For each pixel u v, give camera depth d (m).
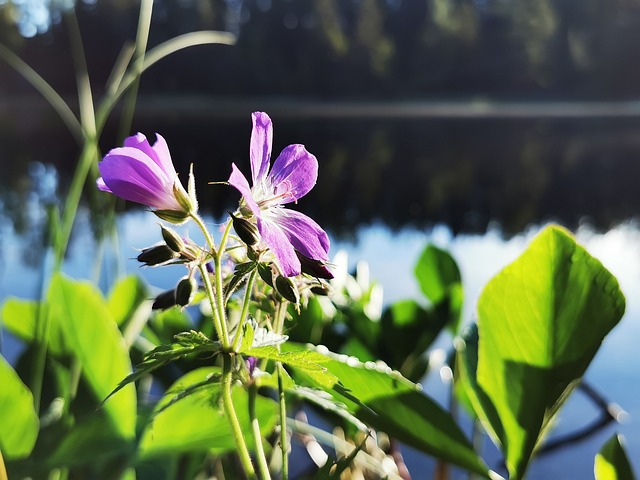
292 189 0.10
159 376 0.17
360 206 0.96
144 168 0.09
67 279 0.15
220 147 1.73
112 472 0.14
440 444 0.12
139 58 0.20
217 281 0.09
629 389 0.28
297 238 0.09
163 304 0.10
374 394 0.12
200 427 0.13
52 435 0.15
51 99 0.21
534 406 0.12
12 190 0.99
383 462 0.16
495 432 0.12
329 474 0.09
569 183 1.19
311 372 0.09
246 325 0.09
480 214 0.89
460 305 0.18
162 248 0.09
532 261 0.11
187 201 0.09
